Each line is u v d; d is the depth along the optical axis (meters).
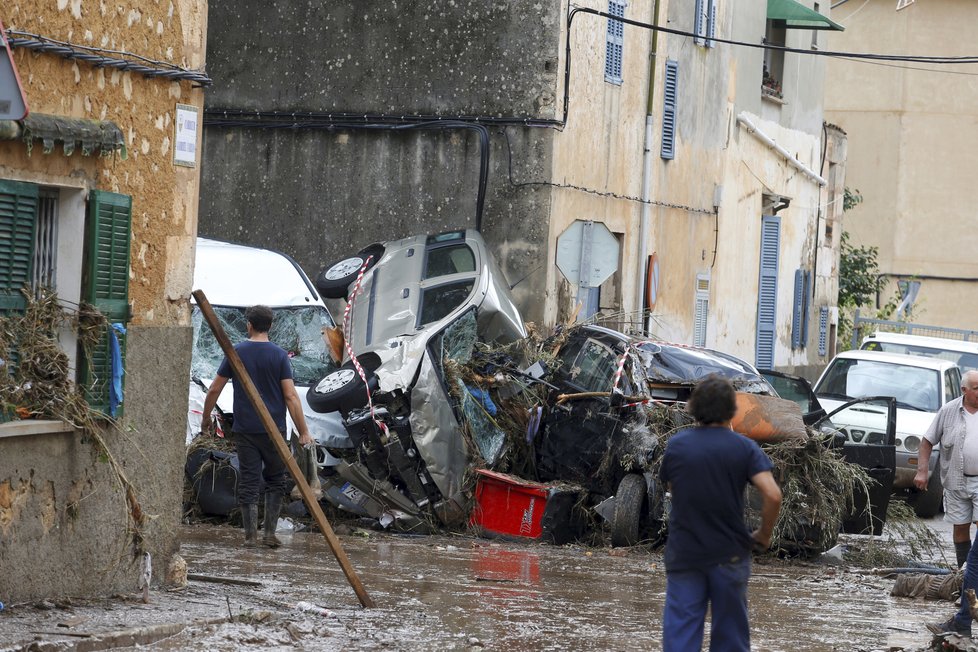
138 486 11.89
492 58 25.88
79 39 10.90
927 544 20.84
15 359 10.50
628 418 18.89
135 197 11.76
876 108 61.41
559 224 26.00
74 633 9.88
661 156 31.11
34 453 10.55
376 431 18.56
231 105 27.94
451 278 21.16
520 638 11.77
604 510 18.62
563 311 26.50
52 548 10.86
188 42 12.33
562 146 25.92
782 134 40.53
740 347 37.97
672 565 9.46
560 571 16.16
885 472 19.28
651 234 30.70
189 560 14.64
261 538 16.72
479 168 25.89
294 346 21.12
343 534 18.28
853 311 52.91
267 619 11.63
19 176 10.34
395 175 26.70
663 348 20.58
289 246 27.52
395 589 13.91
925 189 61.09
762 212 39.31
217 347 20.36
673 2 31.47
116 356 11.34
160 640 10.42
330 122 27.06
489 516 19.06
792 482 18.39
